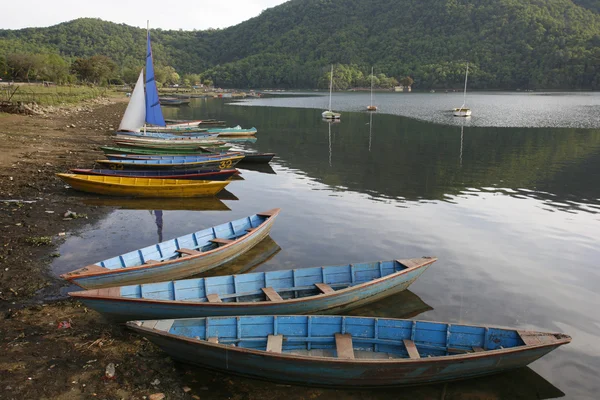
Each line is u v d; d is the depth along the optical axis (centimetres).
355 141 5150
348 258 1773
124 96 12088
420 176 3322
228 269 1638
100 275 1317
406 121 7500
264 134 5794
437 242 1972
